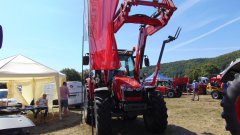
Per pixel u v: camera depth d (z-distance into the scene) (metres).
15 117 2.88
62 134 8.13
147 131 7.70
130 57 8.69
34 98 14.01
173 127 8.27
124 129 8.11
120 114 7.18
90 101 8.22
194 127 8.23
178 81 29.11
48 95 13.77
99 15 6.11
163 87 23.84
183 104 15.52
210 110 12.08
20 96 13.66
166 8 6.78
